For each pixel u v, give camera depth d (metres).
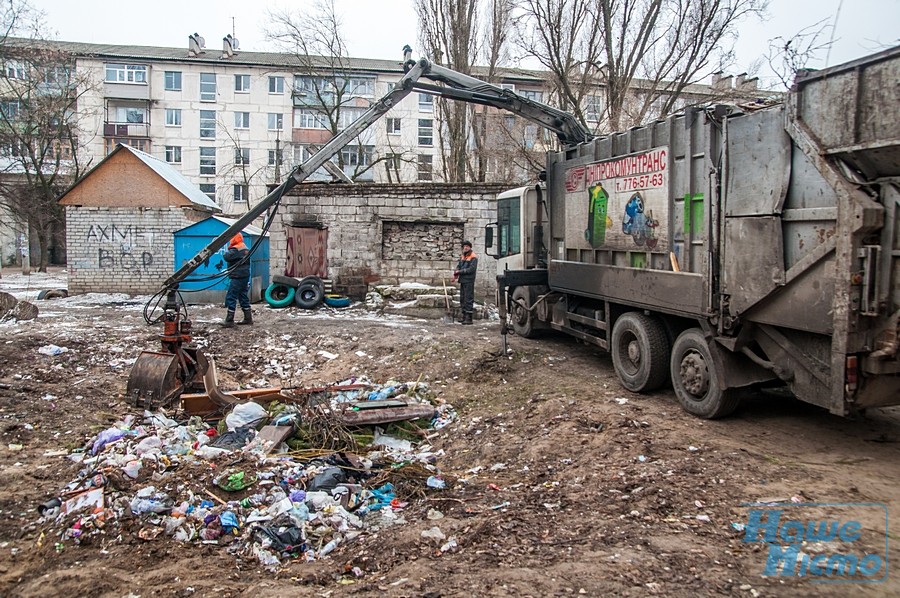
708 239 6.39
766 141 5.70
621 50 19.00
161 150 46.84
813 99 5.23
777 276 5.55
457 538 4.34
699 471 5.29
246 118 47.09
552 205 9.92
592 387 8.36
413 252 17.06
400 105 47.06
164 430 6.62
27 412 7.25
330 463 6.03
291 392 7.97
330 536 4.51
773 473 5.21
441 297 15.23
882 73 4.68
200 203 20.56
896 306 4.75
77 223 19.12
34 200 31.30
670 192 7.05
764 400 7.67
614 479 5.23
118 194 19.11
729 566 3.74
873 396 5.10
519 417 7.41
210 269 16.44
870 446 6.00
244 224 9.04
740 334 6.19
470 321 13.56
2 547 4.28
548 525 4.47
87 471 5.43
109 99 45.47
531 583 3.58
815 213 5.18
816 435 6.34
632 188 7.79
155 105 46.41
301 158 46.94
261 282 17.06
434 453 6.78
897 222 4.71
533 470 5.84
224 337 11.63
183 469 5.35
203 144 47.03
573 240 9.31
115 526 4.50
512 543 4.20
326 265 17.00
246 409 7.05
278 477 5.39
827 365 5.33
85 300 16.94
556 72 19.48
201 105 46.69
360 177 46.38
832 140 5.06
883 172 4.83
